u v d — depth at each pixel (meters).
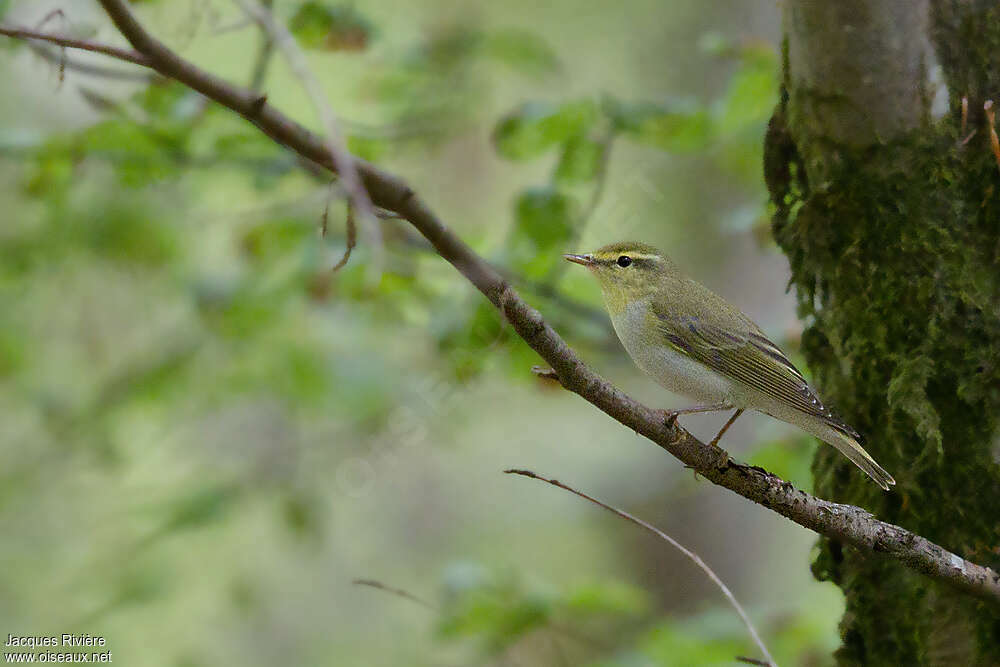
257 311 12.82
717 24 18.39
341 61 15.52
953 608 6.29
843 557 6.77
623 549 18.91
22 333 14.76
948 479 6.31
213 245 15.56
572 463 20.17
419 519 20.22
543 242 10.66
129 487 16.70
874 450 6.54
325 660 18.27
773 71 11.18
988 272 6.30
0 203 14.63
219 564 17.83
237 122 10.88
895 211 6.38
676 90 18.55
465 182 18.64
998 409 6.21
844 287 6.52
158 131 10.57
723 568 17.86
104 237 13.27
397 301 12.37
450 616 10.45
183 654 16.86
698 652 10.59
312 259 11.33
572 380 5.85
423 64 12.03
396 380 13.74
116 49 5.18
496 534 19.83
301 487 14.24
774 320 16.64
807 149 6.62
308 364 13.70
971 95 6.34
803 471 11.57
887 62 6.32
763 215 11.38
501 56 12.26
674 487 17.75
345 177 4.80
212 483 14.06
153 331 17.06
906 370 6.31
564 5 18.89
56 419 14.49
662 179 17.05
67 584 15.77
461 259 5.38
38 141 10.55
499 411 19.62
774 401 8.57
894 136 6.37
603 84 18.77
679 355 8.90
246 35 14.93
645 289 9.23
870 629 6.59
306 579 19.11
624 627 13.04
